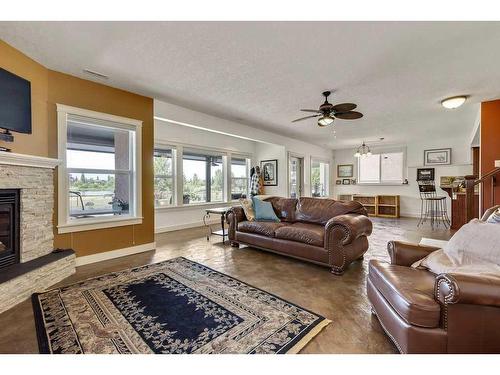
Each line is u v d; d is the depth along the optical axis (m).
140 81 3.30
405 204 7.92
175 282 2.60
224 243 4.35
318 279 2.71
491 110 3.97
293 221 3.98
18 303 2.13
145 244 3.85
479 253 1.72
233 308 2.06
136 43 2.40
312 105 4.27
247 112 4.71
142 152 3.82
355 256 3.01
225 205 7.02
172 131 5.81
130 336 1.68
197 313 1.98
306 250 3.12
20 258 2.48
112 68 2.93
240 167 7.61
